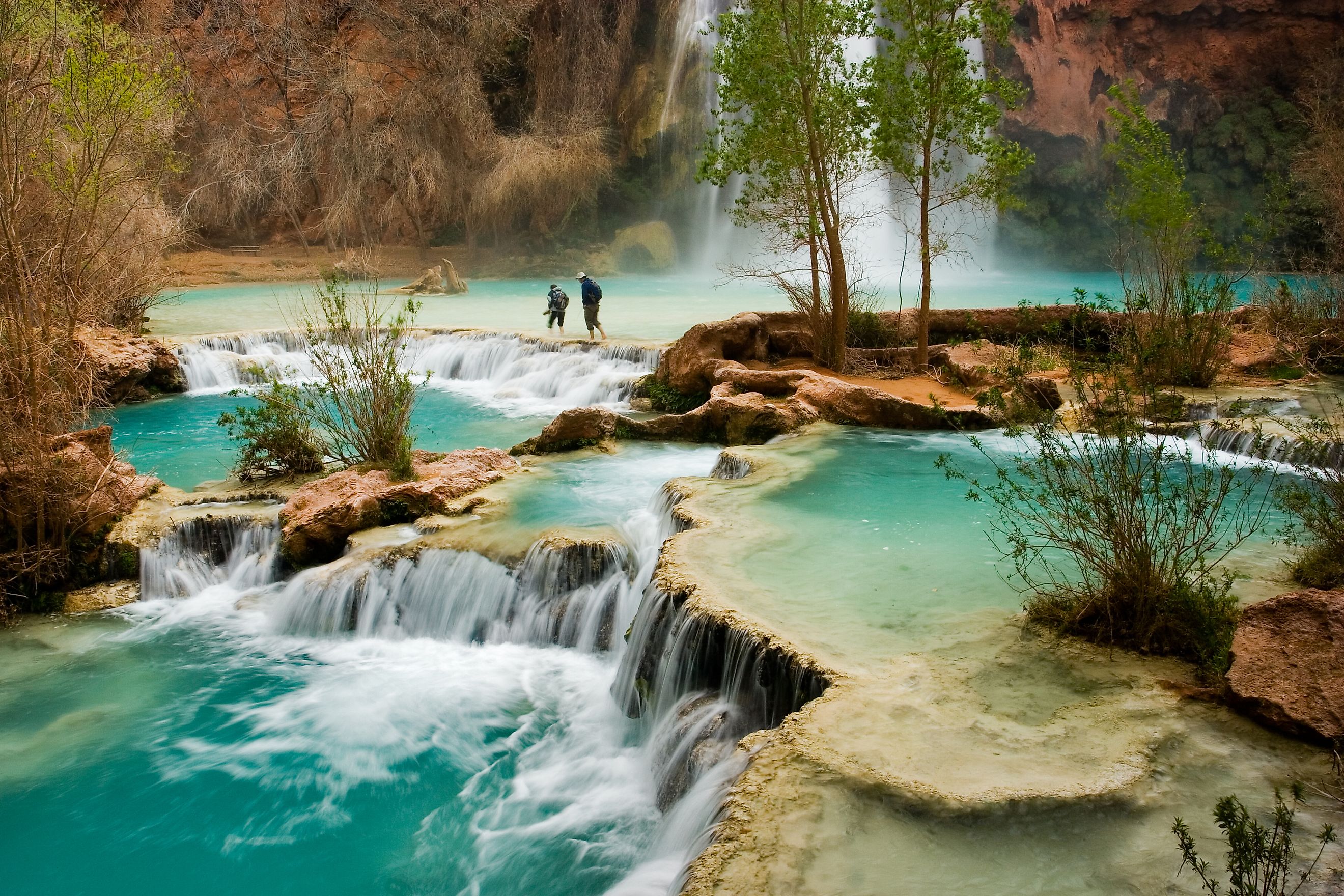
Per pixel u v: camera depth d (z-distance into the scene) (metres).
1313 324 14.75
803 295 17.16
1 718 7.92
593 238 40.47
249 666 8.74
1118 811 4.43
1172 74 36.75
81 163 10.88
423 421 16.09
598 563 8.96
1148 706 5.27
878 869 4.12
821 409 13.09
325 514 10.08
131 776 7.15
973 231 38.97
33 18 11.76
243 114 37.38
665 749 6.50
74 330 10.91
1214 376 13.44
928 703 5.36
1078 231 38.72
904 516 8.94
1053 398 12.68
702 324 15.82
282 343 21.42
